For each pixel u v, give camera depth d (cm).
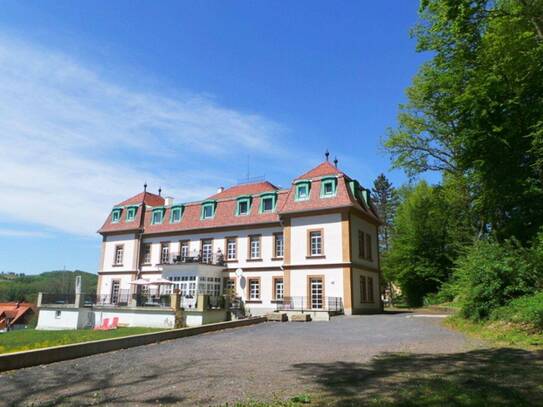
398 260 4778
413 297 4722
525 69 1848
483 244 1753
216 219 4066
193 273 3703
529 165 1936
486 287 1569
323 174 3541
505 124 1927
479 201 2238
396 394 661
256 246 3809
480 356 954
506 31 1822
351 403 623
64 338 2206
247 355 1168
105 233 4719
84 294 3534
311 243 3391
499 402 586
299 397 655
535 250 1574
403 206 5166
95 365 1040
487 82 1895
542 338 1090
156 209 4506
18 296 10025
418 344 1247
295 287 3359
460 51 2125
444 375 780
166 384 805
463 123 2170
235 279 3819
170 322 2988
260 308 3609
